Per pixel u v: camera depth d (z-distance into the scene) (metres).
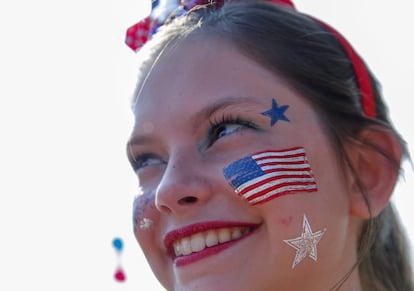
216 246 0.61
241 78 0.62
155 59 0.65
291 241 0.60
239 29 0.64
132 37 0.71
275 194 0.60
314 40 0.65
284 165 0.61
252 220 0.60
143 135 0.64
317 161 0.62
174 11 0.68
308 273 0.61
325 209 0.61
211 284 0.60
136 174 0.67
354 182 0.63
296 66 0.63
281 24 0.65
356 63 0.67
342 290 0.62
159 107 0.63
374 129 0.65
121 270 0.82
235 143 0.61
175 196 0.61
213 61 0.63
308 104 0.63
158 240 0.64
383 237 0.68
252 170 0.60
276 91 0.62
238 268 0.60
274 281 0.60
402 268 0.70
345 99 0.64
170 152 0.63
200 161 0.62
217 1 0.67
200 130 0.62
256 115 0.62
